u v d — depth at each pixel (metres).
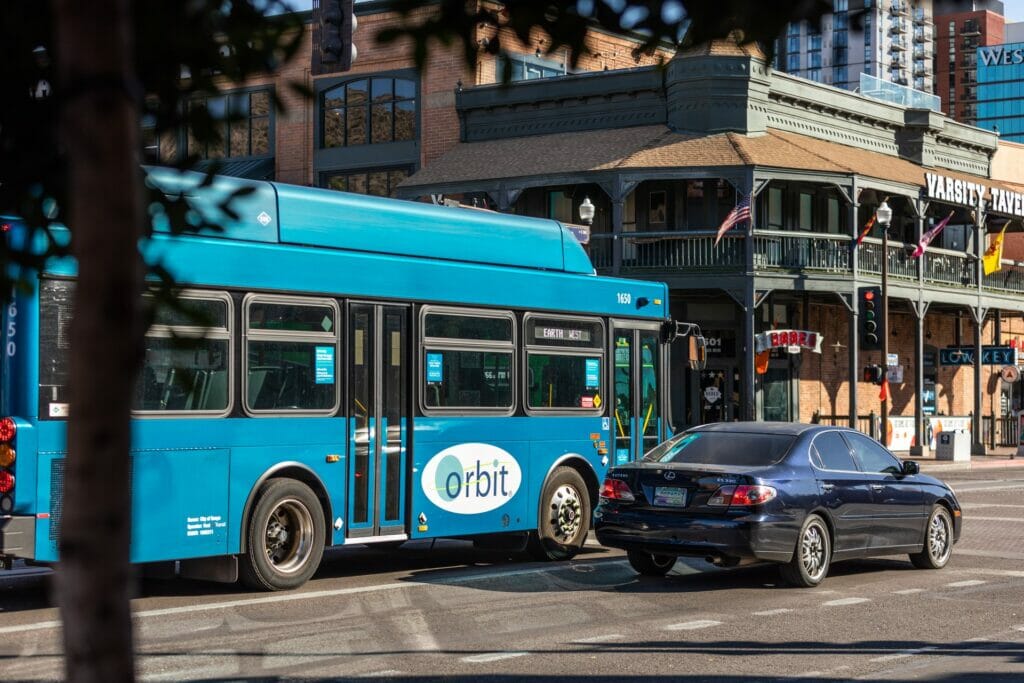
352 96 40.38
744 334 34.91
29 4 3.27
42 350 10.39
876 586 13.02
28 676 8.21
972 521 20.06
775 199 37.09
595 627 10.25
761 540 12.37
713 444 13.35
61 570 1.91
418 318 13.36
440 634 9.85
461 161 36.78
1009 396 49.34
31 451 10.33
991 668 8.70
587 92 36.69
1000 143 45.09
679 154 33.78
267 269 11.99
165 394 11.18
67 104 1.92
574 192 36.91
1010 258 48.88
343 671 8.38
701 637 9.82
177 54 3.22
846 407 40.47
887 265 37.06
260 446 11.89
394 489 13.07
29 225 3.78
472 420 13.85
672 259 34.62
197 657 8.82
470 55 3.32
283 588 12.16
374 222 13.19
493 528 14.05
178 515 11.23
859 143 39.56
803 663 8.81
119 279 1.93
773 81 36.00
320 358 12.44
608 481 13.17
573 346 15.14
